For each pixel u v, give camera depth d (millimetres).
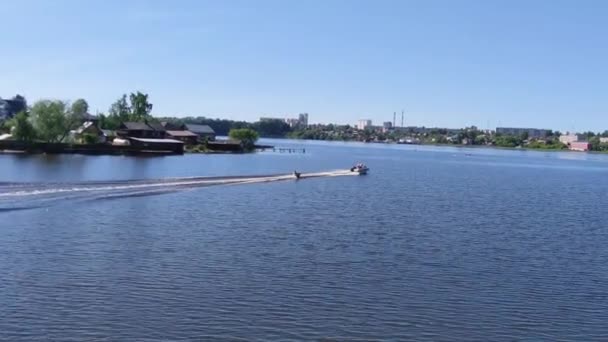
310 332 27797
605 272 40625
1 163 111938
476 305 32438
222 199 70875
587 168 194875
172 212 58656
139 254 40500
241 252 42219
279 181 100625
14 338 25766
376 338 27453
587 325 30219
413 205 73375
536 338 28344
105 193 68250
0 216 51344
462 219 62438
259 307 30719
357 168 130000
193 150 194500
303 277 36312
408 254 43562
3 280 33281
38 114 161125
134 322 28062
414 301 32625
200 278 35312
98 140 176375
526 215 68250
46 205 57875
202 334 27031
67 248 41281
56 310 29156
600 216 70000
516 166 191250
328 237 48969
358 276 37000
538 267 41250
